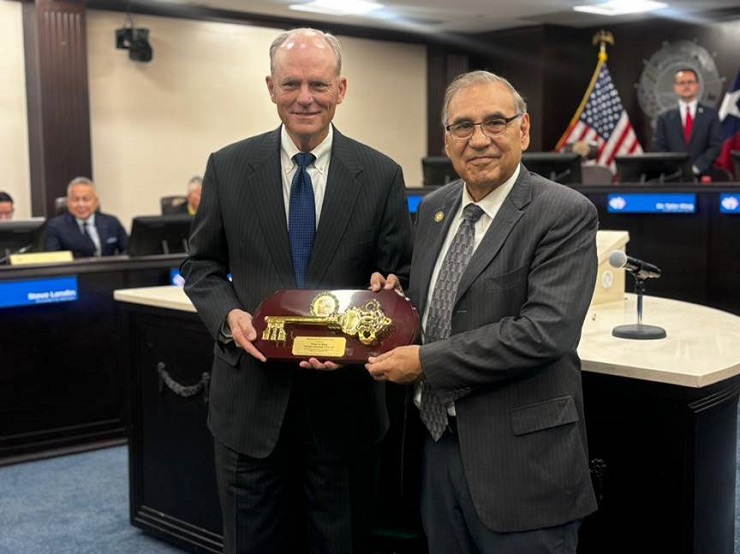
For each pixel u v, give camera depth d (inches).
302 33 74.4
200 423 117.3
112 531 128.2
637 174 254.8
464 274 68.2
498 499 66.7
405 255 81.7
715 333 96.0
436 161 258.5
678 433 79.7
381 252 80.8
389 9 341.7
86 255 228.4
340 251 78.0
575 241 66.0
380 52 391.2
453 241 71.4
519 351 63.6
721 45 366.3
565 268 65.2
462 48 409.7
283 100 74.0
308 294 74.1
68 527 129.6
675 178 250.4
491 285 67.1
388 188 80.0
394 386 96.4
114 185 311.3
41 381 164.6
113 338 172.2
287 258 78.2
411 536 100.0
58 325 166.1
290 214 78.5
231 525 81.4
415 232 77.2
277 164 78.7
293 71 72.9
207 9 328.5
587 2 336.2
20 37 285.3
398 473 99.6
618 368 80.7
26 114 288.5
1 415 160.7
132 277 174.2
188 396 117.4
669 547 81.0
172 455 121.7
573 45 401.1
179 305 116.7
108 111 307.9
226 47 338.3
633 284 234.1
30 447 163.5
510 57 401.4
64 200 239.3
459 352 64.9
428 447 73.3
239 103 344.2
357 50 382.9
